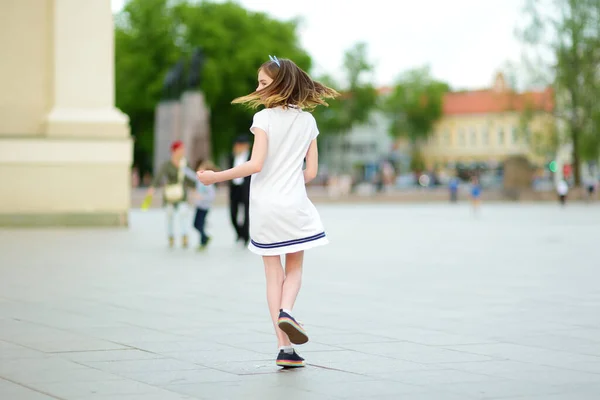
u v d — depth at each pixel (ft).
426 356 21.30
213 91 230.07
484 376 18.86
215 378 18.60
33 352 21.66
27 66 77.10
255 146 19.63
